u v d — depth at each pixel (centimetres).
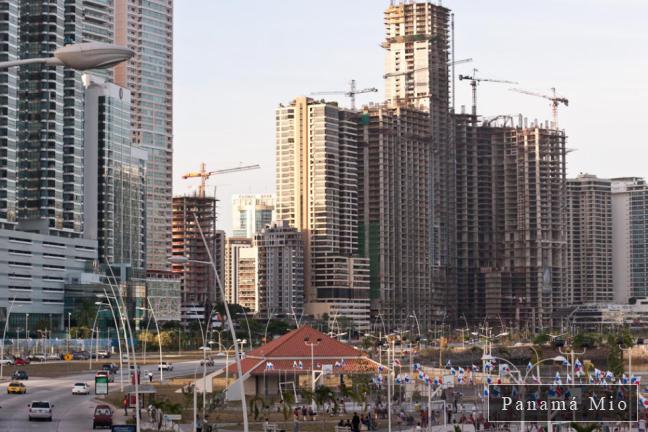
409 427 19300
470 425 19200
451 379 19738
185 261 9731
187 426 18888
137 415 13262
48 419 19875
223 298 9681
